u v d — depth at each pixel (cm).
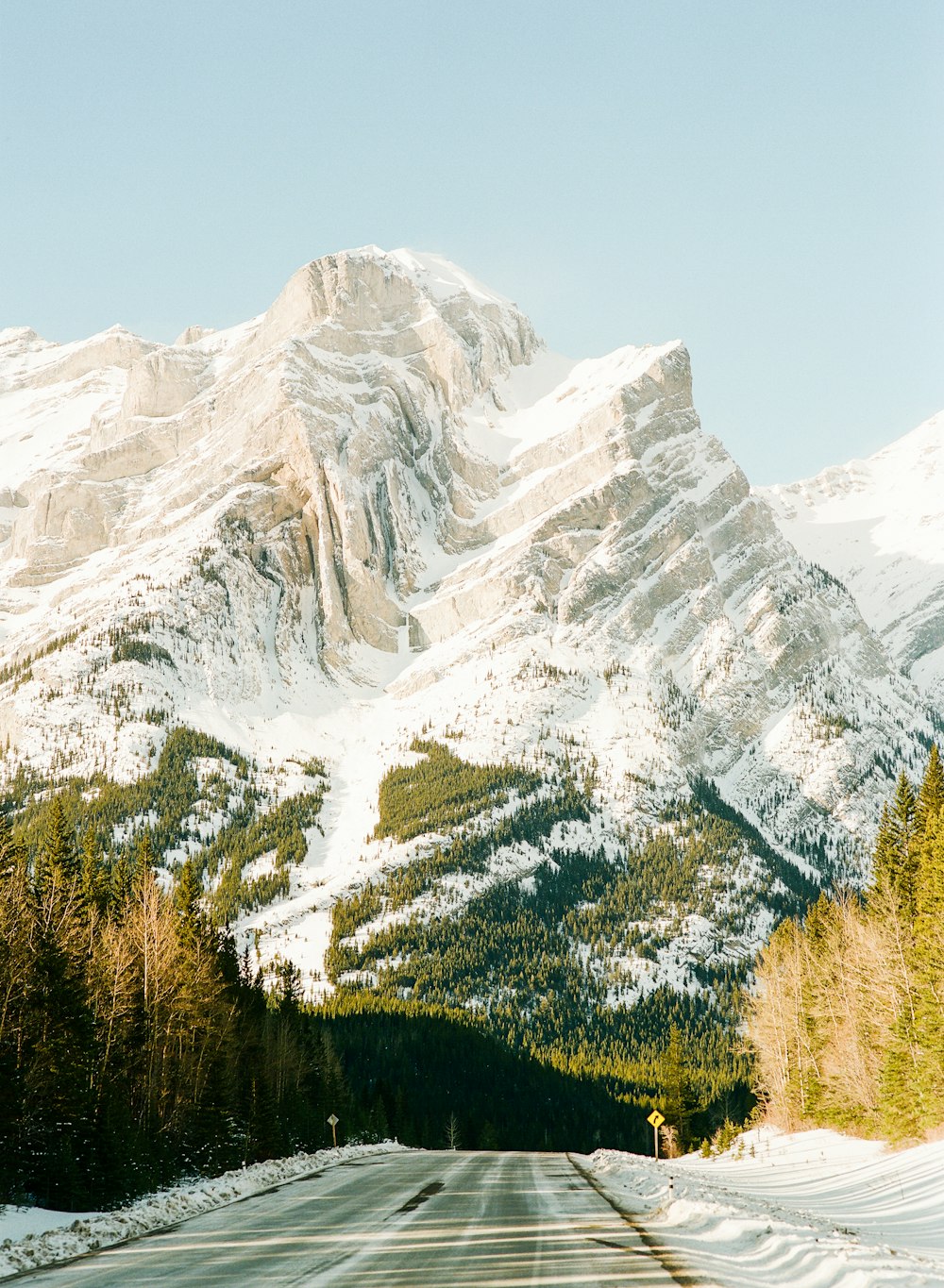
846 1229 2988
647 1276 2055
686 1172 6266
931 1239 3005
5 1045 4500
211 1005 7181
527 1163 6266
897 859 8869
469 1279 2025
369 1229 2822
